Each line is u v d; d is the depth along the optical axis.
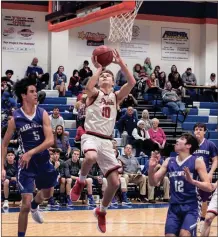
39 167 6.21
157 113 16.22
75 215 9.95
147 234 7.68
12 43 17.69
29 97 6.06
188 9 20.06
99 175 11.84
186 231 5.25
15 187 11.05
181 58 20.02
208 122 16.44
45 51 18.08
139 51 19.45
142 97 16.91
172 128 15.64
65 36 18.00
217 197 6.31
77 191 6.15
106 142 5.87
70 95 16.52
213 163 7.44
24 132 6.11
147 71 18.66
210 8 20.00
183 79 19.03
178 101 16.30
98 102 5.87
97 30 18.78
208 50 20.00
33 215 6.84
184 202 5.45
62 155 11.98
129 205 11.65
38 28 17.95
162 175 5.59
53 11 11.25
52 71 17.88
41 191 6.56
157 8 19.64
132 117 13.83
